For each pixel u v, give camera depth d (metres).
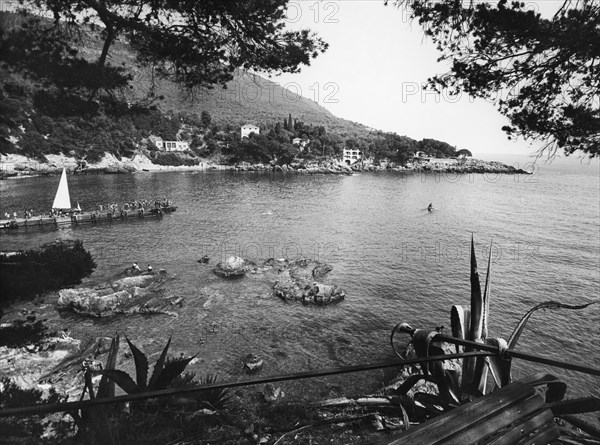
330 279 40.31
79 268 11.34
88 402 1.86
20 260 11.06
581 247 53.75
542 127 8.59
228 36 9.05
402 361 2.32
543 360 2.37
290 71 10.10
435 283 39.44
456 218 74.31
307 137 190.38
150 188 109.19
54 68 7.02
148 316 30.34
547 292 37.03
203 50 9.05
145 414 4.91
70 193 95.38
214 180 133.75
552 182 164.00
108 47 7.92
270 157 176.12
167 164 167.38
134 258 46.31
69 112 7.90
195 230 61.97
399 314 32.16
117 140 149.62
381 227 65.75
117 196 92.81
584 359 25.41
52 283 10.26
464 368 3.13
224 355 25.17
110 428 3.68
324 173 164.38
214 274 41.00
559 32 7.18
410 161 192.12
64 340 21.92
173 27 8.34
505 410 2.05
